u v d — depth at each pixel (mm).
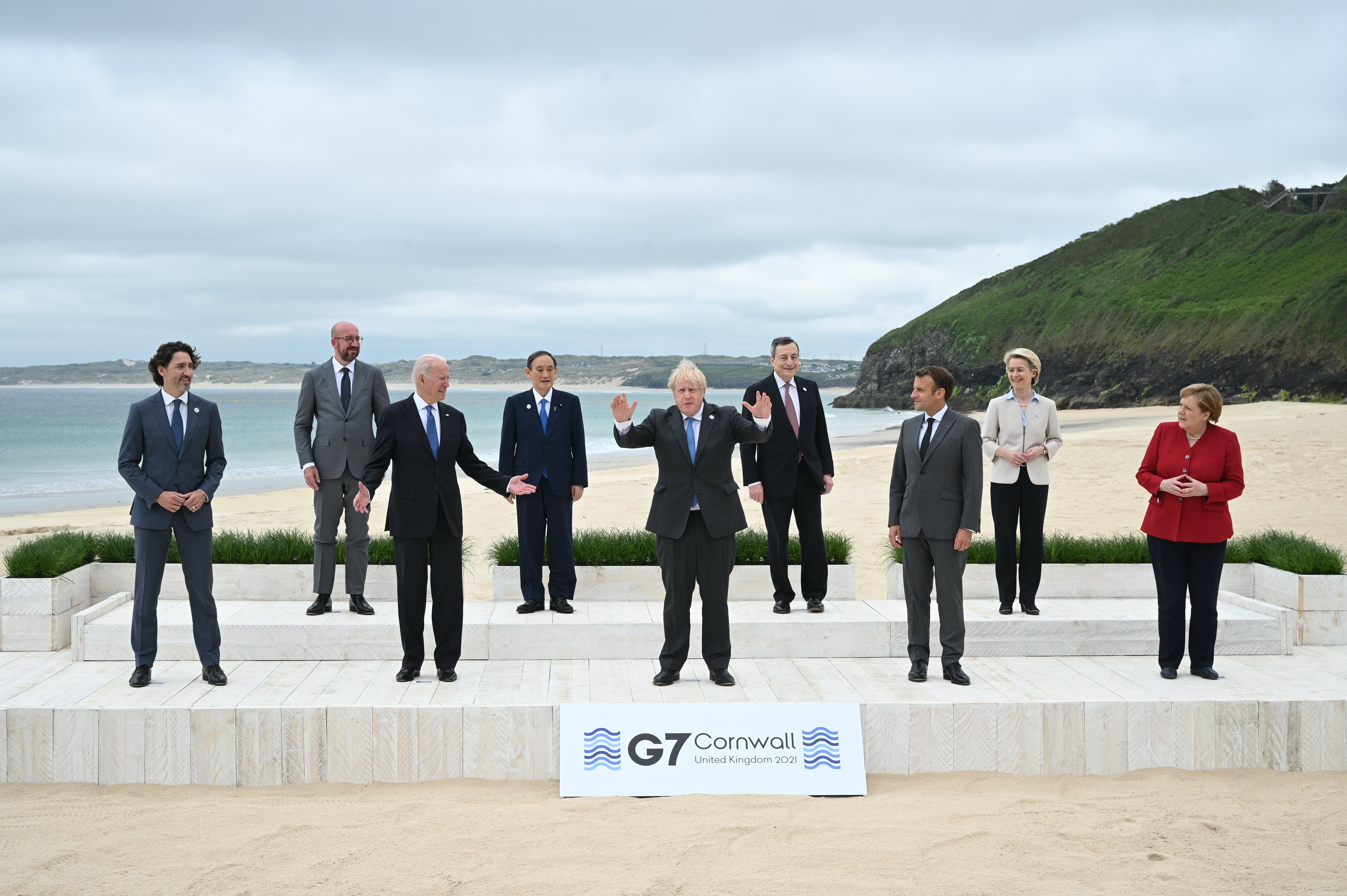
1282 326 62312
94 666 5547
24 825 4078
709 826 4062
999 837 3951
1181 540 5312
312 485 6230
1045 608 6453
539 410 6352
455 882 3533
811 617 6094
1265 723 4816
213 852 3799
